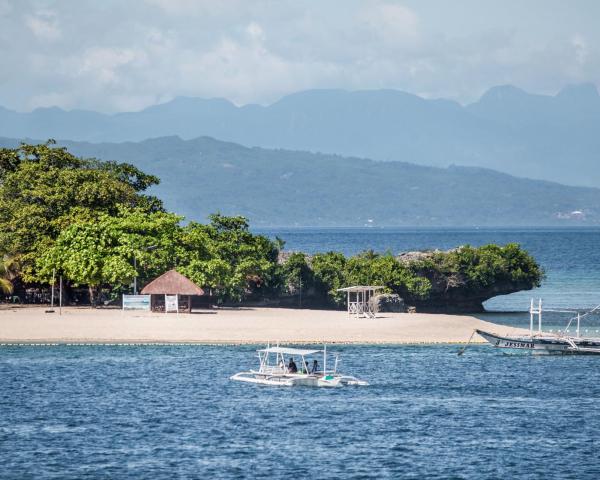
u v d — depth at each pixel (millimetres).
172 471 198625
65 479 192750
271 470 199875
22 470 198750
